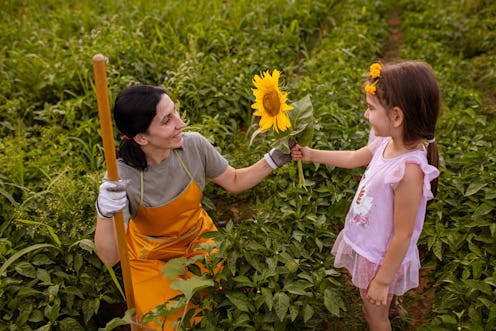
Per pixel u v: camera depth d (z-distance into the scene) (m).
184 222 2.99
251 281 2.82
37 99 5.20
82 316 3.15
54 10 7.47
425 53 5.88
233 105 5.02
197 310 2.86
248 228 3.16
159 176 2.82
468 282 2.73
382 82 2.26
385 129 2.32
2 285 2.97
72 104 4.84
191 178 2.90
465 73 5.45
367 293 2.61
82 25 6.67
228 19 6.70
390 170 2.34
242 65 5.56
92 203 3.52
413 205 2.29
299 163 3.00
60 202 3.45
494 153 3.73
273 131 2.80
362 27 6.38
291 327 2.85
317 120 4.16
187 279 2.85
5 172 3.94
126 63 5.45
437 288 3.20
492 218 3.28
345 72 5.29
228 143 4.64
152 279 2.96
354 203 2.55
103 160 4.23
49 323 2.83
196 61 5.39
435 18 6.70
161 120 2.60
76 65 5.36
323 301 2.90
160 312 2.48
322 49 6.09
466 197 3.51
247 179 3.06
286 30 6.27
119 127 2.66
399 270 2.51
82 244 3.17
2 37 6.25
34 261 3.14
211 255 2.83
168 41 6.06
